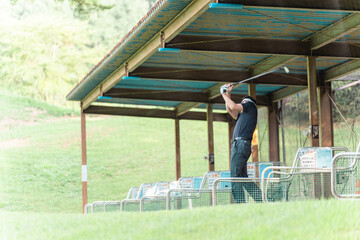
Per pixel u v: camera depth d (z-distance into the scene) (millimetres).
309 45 25797
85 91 35094
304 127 34969
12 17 105125
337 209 11141
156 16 21672
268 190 16578
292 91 35812
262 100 38875
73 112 99938
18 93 101500
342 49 26312
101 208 25703
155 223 11266
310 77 25812
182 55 27734
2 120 93312
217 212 11898
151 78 29625
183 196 18359
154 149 86188
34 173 77062
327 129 31859
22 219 17344
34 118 95500
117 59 27875
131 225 11398
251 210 11859
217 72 30953
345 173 15141
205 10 19844
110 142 89000
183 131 93438
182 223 10867
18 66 102688
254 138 35031
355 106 30016
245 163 17859
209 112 37656
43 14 107562
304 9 19203
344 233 9703
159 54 27391
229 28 23609
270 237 9164
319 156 18109
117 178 77000
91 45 108938
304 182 16609
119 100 39688
